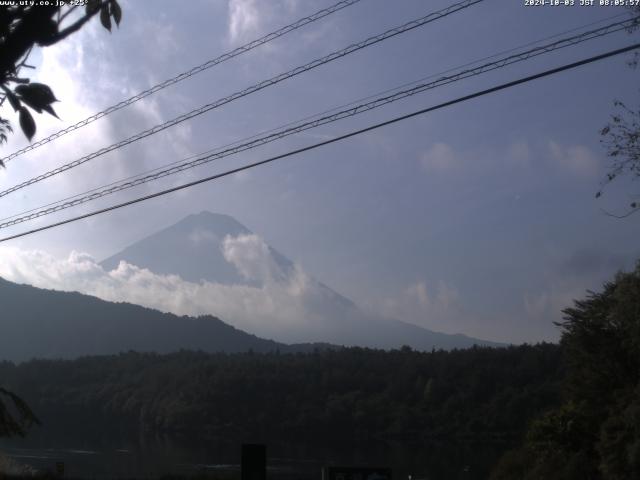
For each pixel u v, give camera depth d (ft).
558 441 107.76
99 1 17.10
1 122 21.25
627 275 93.25
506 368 322.75
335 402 345.72
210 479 108.68
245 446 41.47
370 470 36.47
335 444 304.30
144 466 217.77
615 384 106.52
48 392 429.38
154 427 369.50
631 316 94.84
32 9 15.07
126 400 400.67
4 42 15.03
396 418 321.32
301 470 219.20
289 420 348.18
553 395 284.41
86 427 371.97
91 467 209.87
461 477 191.83
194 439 331.57
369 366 383.65
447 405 312.71
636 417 88.94
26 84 15.47
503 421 288.30
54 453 266.16
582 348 109.19
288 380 376.48
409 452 269.64
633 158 48.34
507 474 116.57
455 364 347.15
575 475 100.94
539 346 328.08
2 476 95.35
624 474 89.97
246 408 359.46
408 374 354.13
